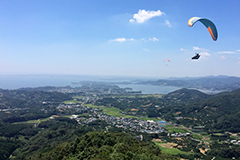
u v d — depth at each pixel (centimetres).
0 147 11650
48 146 11388
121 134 10225
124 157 6519
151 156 7188
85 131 14062
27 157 10044
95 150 7281
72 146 8275
